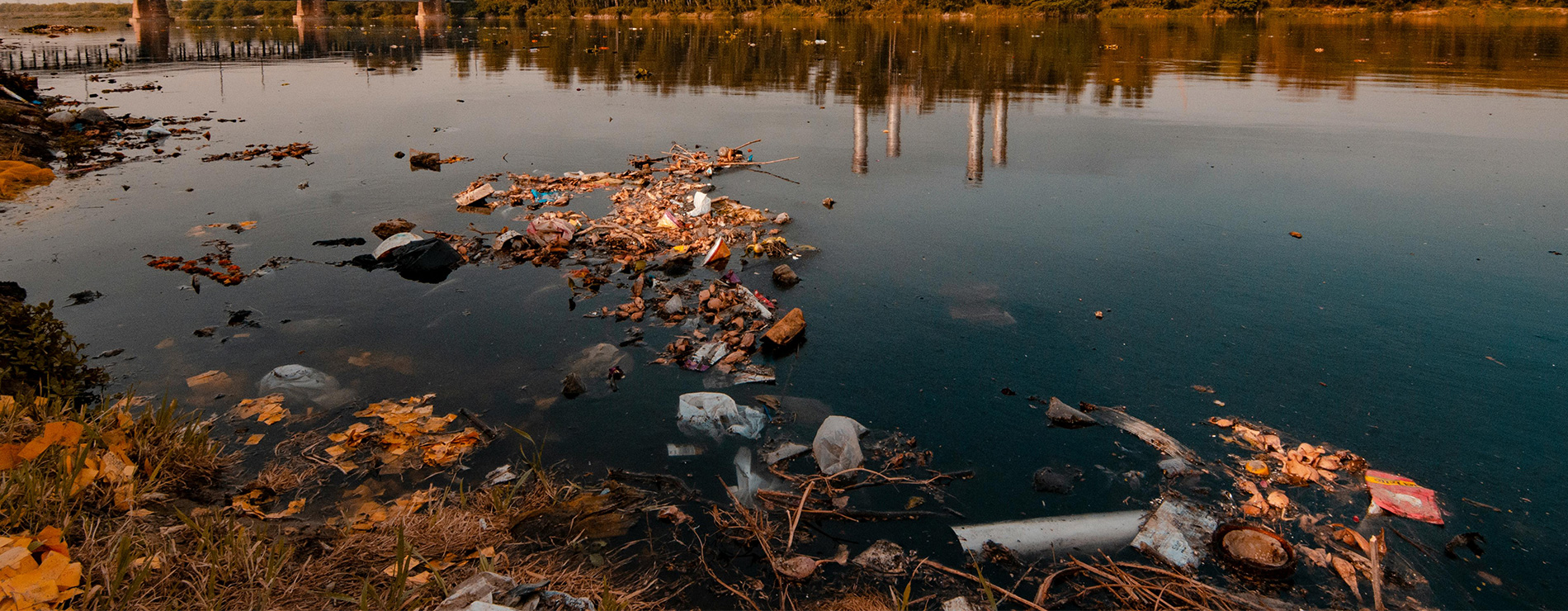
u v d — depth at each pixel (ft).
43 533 7.70
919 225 20.72
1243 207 21.84
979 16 143.02
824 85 48.34
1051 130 32.58
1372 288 16.22
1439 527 9.49
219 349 13.94
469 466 10.77
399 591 7.89
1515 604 8.41
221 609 7.84
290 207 22.71
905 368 13.38
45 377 11.94
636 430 11.63
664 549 9.29
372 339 14.46
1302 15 127.54
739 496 10.25
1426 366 13.12
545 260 18.43
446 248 18.12
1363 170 25.46
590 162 28.27
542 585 8.19
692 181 25.34
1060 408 11.91
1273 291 16.22
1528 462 10.64
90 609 7.52
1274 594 8.61
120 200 23.41
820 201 23.15
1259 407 12.03
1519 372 12.84
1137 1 140.26
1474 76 48.52
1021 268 17.62
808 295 16.38
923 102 40.68
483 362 13.58
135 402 12.09
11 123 31.19
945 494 10.28
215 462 10.66
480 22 167.02
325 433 11.47
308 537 9.19
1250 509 9.86
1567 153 27.02
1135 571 8.97
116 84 52.70
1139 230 20.02
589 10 200.85
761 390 12.72
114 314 15.31
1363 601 8.50
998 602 8.55
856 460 10.84
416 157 27.99
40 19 262.67
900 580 8.87
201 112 39.96
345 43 98.17
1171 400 12.28
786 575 8.86
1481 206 21.53
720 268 17.92
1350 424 11.55
